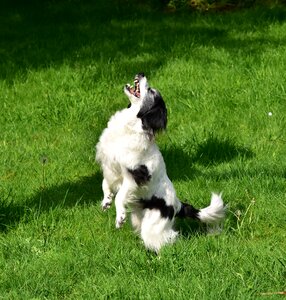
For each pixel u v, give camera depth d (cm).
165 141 825
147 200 602
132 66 1071
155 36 1230
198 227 651
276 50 1098
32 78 1037
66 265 568
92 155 803
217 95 935
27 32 1321
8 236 627
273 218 652
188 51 1113
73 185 743
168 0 1444
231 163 773
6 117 919
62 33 1291
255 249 585
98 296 522
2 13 1469
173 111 905
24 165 787
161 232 602
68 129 883
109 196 639
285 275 543
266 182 709
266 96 923
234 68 1022
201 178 735
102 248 595
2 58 1159
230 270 549
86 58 1120
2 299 523
